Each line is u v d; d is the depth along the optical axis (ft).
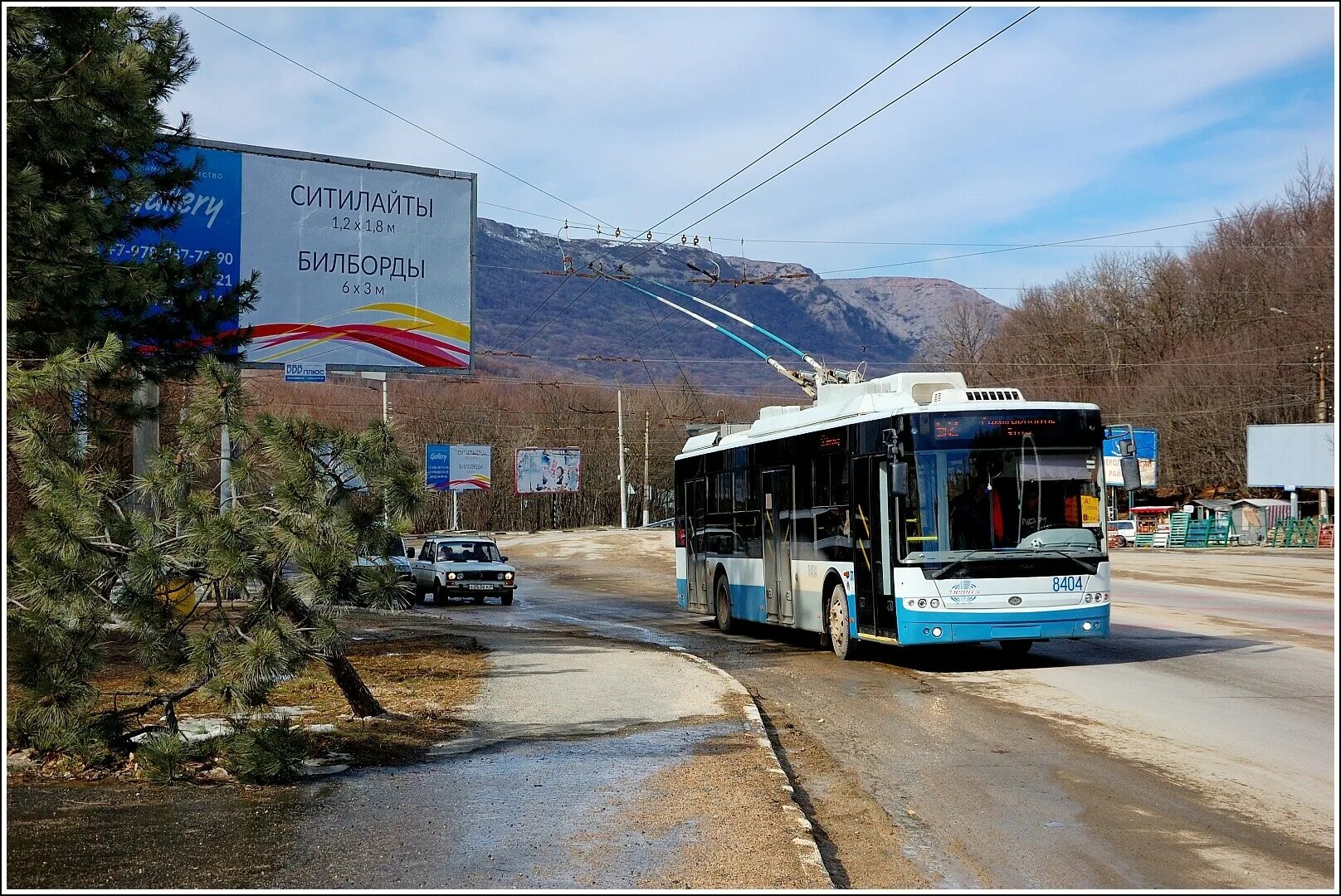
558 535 260.83
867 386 56.29
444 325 81.66
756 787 27.66
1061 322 255.91
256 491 30.86
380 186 80.18
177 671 30.37
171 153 47.73
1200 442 225.56
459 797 26.99
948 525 49.21
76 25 38.32
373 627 72.74
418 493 31.48
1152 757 31.99
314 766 30.60
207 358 32.32
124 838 23.63
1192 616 73.15
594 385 322.96
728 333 82.12
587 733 35.17
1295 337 202.49
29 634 28.89
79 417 40.93
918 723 38.24
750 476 68.13
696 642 65.77
